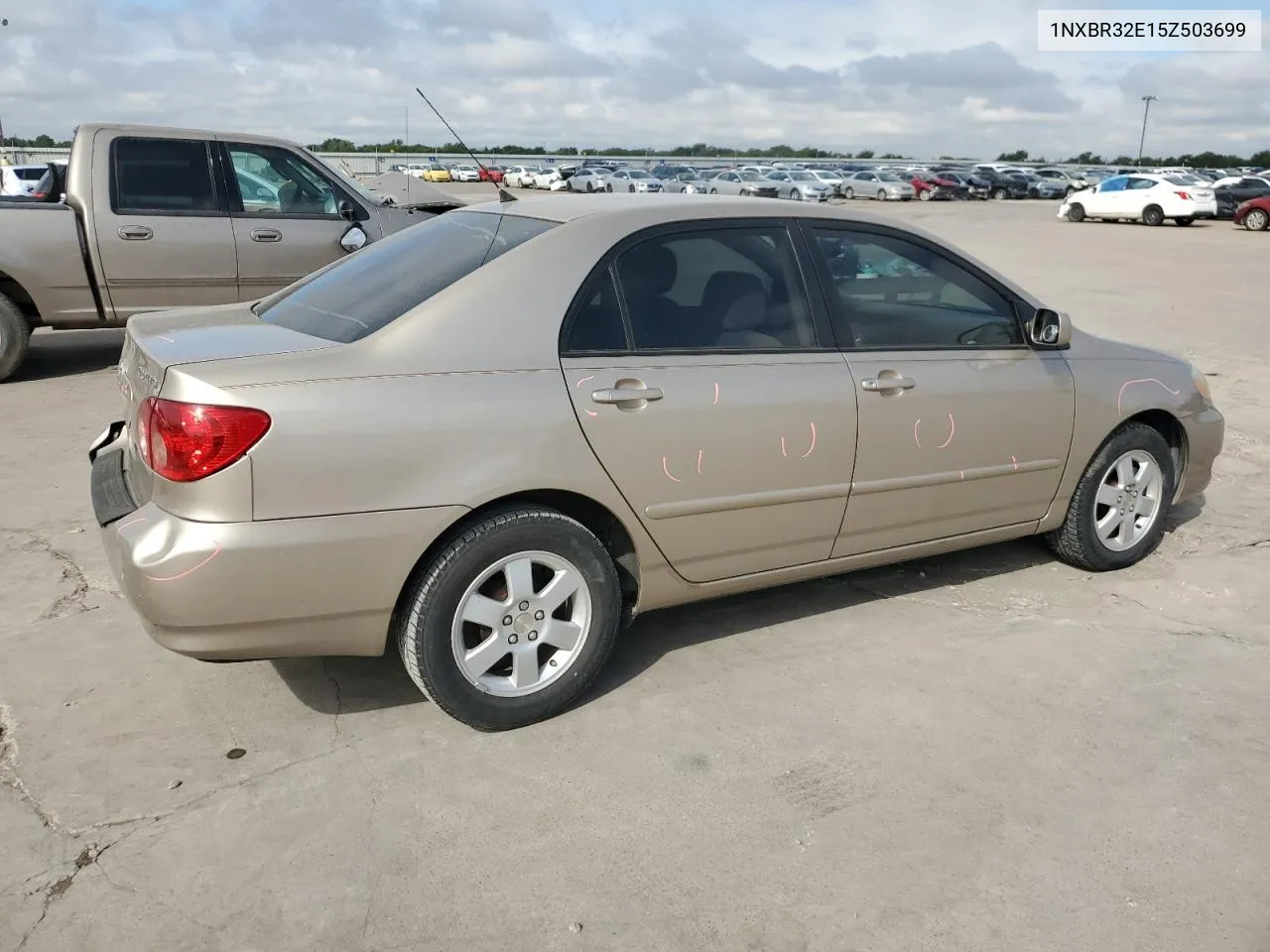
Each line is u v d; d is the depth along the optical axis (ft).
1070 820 9.39
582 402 10.35
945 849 8.98
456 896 8.29
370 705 11.15
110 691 11.28
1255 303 45.73
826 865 8.75
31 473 18.69
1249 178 115.55
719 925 8.04
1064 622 13.64
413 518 9.62
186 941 7.76
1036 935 8.00
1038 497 14.17
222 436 8.97
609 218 11.09
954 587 14.71
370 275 11.71
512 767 10.06
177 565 9.04
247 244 26.71
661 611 13.69
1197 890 8.54
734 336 11.50
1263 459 21.67
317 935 7.86
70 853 8.68
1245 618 13.88
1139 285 52.60
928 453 12.77
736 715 11.10
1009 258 67.51
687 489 11.10
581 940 7.87
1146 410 14.87
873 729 10.87
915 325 12.87
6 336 25.48
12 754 10.07
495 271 10.43
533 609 10.49
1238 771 10.24
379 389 9.53
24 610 13.17
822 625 13.37
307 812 9.29
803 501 11.93
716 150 375.25
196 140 26.21
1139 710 11.37
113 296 25.70
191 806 9.33
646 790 9.72
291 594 9.36
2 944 7.65
